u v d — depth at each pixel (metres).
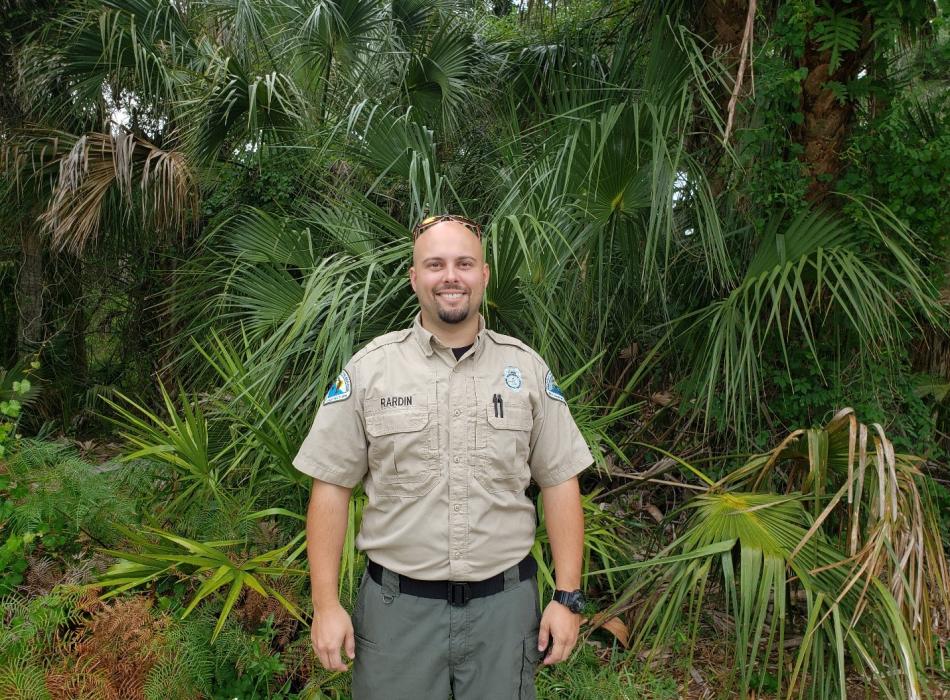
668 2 3.44
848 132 3.04
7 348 6.41
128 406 6.23
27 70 4.83
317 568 1.50
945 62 3.02
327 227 3.28
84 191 4.50
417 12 5.09
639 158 2.79
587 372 3.33
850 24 2.77
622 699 2.41
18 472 2.54
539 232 2.52
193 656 2.05
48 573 2.51
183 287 4.78
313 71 4.64
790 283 3.00
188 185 4.52
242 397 2.67
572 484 1.59
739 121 3.29
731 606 3.04
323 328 2.45
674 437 3.59
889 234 2.94
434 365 1.50
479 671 1.48
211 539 2.50
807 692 2.53
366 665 1.52
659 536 3.03
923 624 2.19
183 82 4.38
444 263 1.47
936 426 3.60
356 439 1.50
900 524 2.16
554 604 1.54
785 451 2.61
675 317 3.52
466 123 4.68
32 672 1.82
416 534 1.46
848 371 3.10
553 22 4.35
